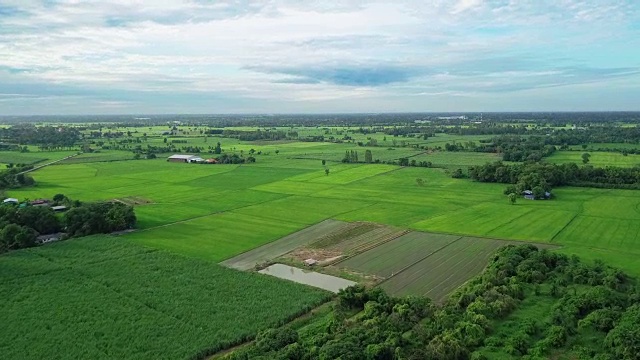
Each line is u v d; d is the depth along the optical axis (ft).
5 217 387.34
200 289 280.51
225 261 341.62
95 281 290.76
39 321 239.50
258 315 247.70
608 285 261.24
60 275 299.58
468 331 212.43
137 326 235.40
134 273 304.30
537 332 215.31
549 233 395.55
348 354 193.06
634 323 209.77
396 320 227.20
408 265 330.34
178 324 237.86
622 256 329.11
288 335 215.10
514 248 316.81
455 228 419.95
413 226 430.20
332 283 300.81
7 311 249.75
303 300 265.75
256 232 417.49
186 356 210.38
